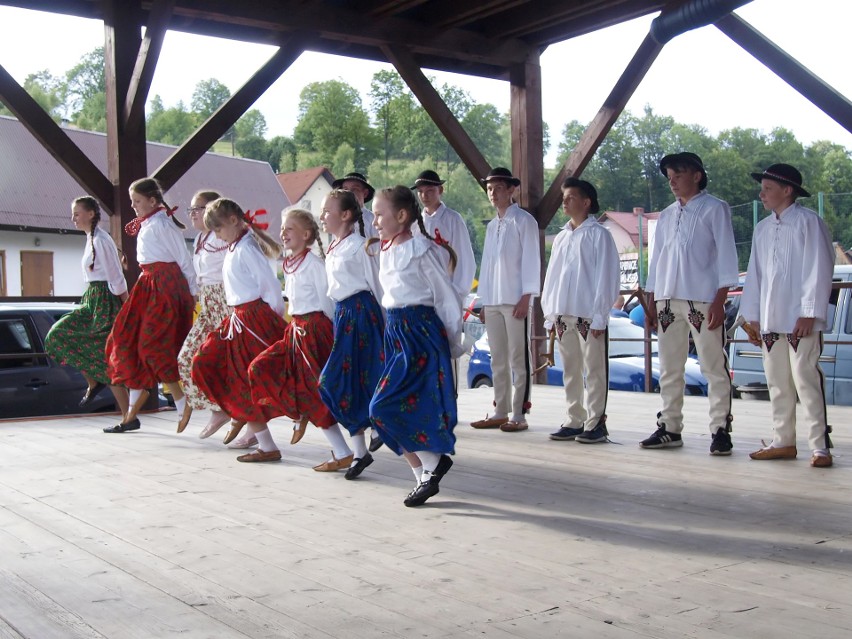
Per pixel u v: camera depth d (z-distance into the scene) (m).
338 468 4.48
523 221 5.78
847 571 2.74
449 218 5.69
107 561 2.92
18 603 2.51
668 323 4.99
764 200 4.62
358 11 7.98
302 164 71.69
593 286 5.32
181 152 7.15
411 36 8.27
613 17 8.06
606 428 5.54
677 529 3.27
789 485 3.99
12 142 28.64
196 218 5.23
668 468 4.46
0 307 7.55
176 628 2.30
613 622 2.30
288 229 4.38
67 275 27.31
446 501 3.78
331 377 4.13
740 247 15.66
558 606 2.43
